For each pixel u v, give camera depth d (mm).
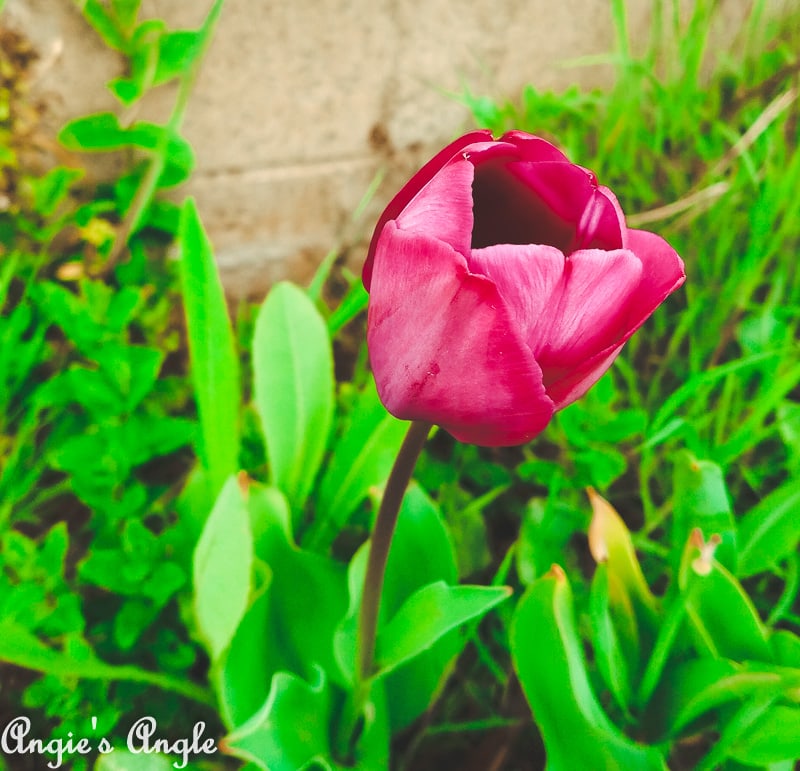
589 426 380
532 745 357
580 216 233
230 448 296
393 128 498
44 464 378
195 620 341
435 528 323
